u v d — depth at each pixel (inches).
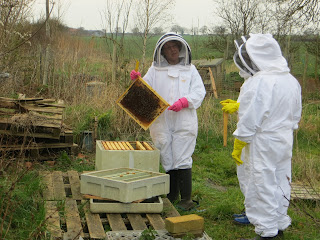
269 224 138.2
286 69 142.6
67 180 194.4
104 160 176.4
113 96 313.9
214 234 157.4
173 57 178.5
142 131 295.9
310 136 327.9
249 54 141.6
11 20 248.1
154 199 169.3
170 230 134.3
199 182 224.2
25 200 145.4
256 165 138.5
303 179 225.1
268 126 138.4
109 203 150.3
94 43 630.5
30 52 452.4
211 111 345.7
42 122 213.6
